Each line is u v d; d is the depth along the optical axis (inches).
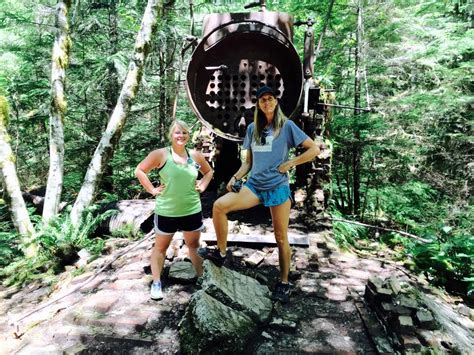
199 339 97.8
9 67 340.2
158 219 125.6
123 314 118.4
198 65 201.5
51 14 282.8
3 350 106.8
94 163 218.4
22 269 181.9
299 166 213.3
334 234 193.0
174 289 134.0
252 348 102.5
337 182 312.8
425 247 182.5
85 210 208.5
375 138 277.3
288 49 193.6
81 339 107.4
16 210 203.5
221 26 181.8
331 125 261.7
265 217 196.2
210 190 240.2
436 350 96.8
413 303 109.5
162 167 120.3
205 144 252.1
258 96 109.3
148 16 223.6
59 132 221.9
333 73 326.6
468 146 348.5
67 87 325.7
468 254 170.2
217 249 122.8
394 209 299.6
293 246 169.9
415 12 330.6
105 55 319.0
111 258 172.6
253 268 148.1
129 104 225.0
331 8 278.5
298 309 122.1
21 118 338.0
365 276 149.8
